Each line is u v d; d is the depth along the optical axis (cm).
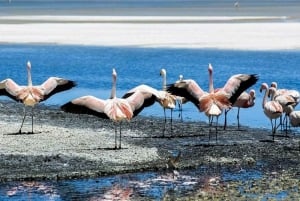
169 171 1734
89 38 5547
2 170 1686
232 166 1791
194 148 1975
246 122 2430
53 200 1480
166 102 2138
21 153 1858
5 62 4225
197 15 8975
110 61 4250
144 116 2523
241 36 5494
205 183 1611
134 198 1491
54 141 2025
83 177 1659
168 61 4191
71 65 4097
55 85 2141
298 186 1570
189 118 2498
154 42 5209
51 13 9838
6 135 2105
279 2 17100
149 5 14700
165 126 2317
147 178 1659
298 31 5809
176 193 1526
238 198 1466
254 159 1862
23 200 1480
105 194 1526
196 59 4266
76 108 1856
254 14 9188
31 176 1639
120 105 1855
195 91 1970
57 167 1720
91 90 3181
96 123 2359
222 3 16288
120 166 1739
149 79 3488
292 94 2248
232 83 1967
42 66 4059
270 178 1655
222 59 4247
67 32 6050
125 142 2034
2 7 13362
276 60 4169
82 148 1933
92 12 10219
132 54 4569
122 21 7419
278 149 1978
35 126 2272
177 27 6419
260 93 3075
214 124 2378
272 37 5369
